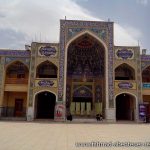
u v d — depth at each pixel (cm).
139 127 1670
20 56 2389
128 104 2514
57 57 2359
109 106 2306
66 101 2506
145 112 2275
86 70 2550
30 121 2147
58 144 794
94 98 2528
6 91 2420
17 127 1468
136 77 2369
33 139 912
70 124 1903
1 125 1599
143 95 2519
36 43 2369
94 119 2278
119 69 2550
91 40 2528
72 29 2428
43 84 2303
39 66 2411
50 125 1733
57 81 2316
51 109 2527
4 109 2420
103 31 2447
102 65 2522
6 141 841
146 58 2441
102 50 2520
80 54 2555
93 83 2550
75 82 2552
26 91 2386
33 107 2261
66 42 2400
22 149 684
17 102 2497
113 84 2348
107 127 1636
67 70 2527
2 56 2391
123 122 2219
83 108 2516
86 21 2450
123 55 2405
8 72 2494
